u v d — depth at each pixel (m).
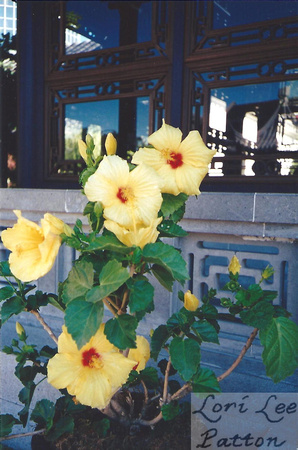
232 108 5.48
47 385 2.50
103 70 4.95
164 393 1.77
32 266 1.31
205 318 1.74
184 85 4.62
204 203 2.43
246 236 2.43
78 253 3.01
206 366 2.43
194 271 2.61
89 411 1.97
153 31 4.69
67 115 5.55
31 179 5.28
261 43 4.29
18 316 3.16
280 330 1.53
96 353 1.46
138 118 5.86
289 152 4.43
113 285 1.21
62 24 5.07
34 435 1.84
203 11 4.52
